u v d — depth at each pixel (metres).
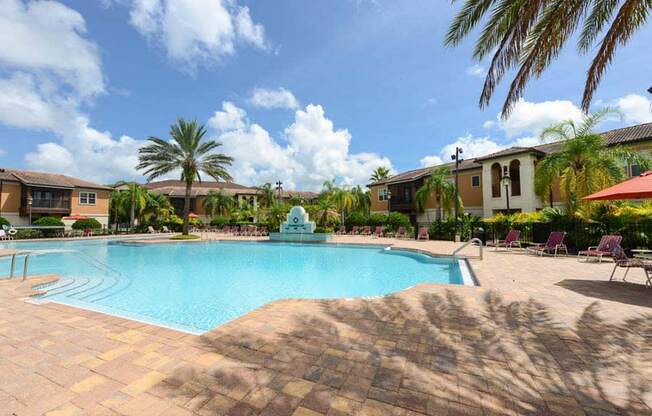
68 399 2.36
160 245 20.59
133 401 2.32
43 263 12.71
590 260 10.12
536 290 5.89
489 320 4.14
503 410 2.18
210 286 8.49
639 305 4.79
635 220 10.43
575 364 2.86
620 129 19.83
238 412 2.17
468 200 26.97
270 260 13.63
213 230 39.06
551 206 19.05
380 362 2.94
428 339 3.50
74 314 4.52
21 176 29.36
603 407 2.21
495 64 6.27
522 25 5.51
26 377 2.69
